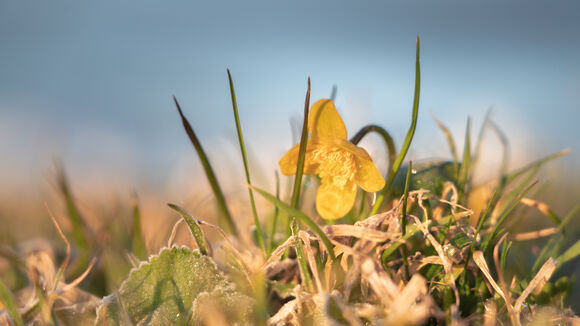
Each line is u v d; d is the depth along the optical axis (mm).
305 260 252
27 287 281
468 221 269
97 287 294
